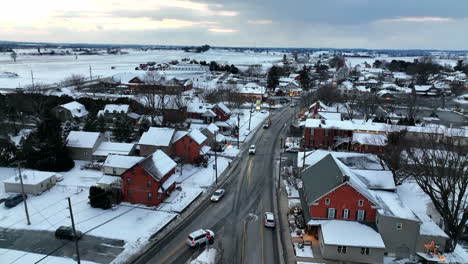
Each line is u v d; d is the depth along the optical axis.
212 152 67.75
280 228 38.94
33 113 83.81
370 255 32.31
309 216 36.91
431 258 32.62
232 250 34.31
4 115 72.06
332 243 32.22
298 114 105.19
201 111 86.62
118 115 78.50
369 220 35.62
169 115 81.50
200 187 50.53
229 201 45.91
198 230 36.00
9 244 34.00
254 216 41.72
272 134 82.44
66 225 38.00
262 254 33.69
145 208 43.00
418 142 52.59
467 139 57.62
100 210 41.94
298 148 69.44
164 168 46.12
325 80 187.38
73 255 32.47
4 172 52.84
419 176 43.69
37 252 32.78
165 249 34.19
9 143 56.62
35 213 40.59
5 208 41.59
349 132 68.50
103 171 51.19
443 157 41.94
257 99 129.12
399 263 33.00
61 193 46.31
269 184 51.84
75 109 85.25
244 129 86.88
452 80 163.88
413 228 33.34
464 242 38.56
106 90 137.00
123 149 59.75
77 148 58.72
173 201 45.19
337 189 35.38
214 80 182.75
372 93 128.38
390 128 66.50
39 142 54.84
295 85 151.00
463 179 36.81
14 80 156.25
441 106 120.50
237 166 59.94
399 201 38.03
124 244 34.69
